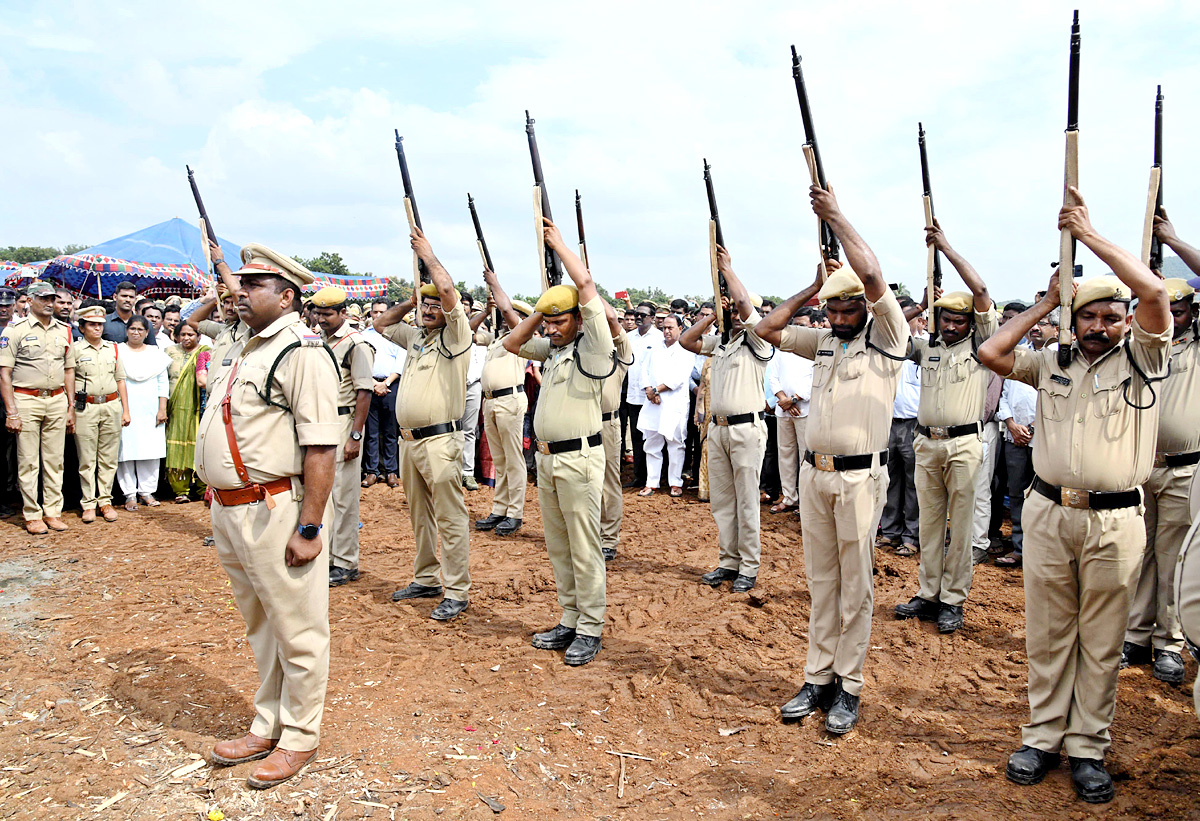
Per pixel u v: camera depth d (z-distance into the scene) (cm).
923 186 535
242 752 357
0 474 840
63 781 341
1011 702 436
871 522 395
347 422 621
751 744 392
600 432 489
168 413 892
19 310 909
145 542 736
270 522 336
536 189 491
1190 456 454
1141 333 326
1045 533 351
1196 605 272
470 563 695
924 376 549
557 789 350
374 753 371
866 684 462
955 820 321
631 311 1027
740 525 621
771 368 876
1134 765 367
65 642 495
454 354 542
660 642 518
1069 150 334
